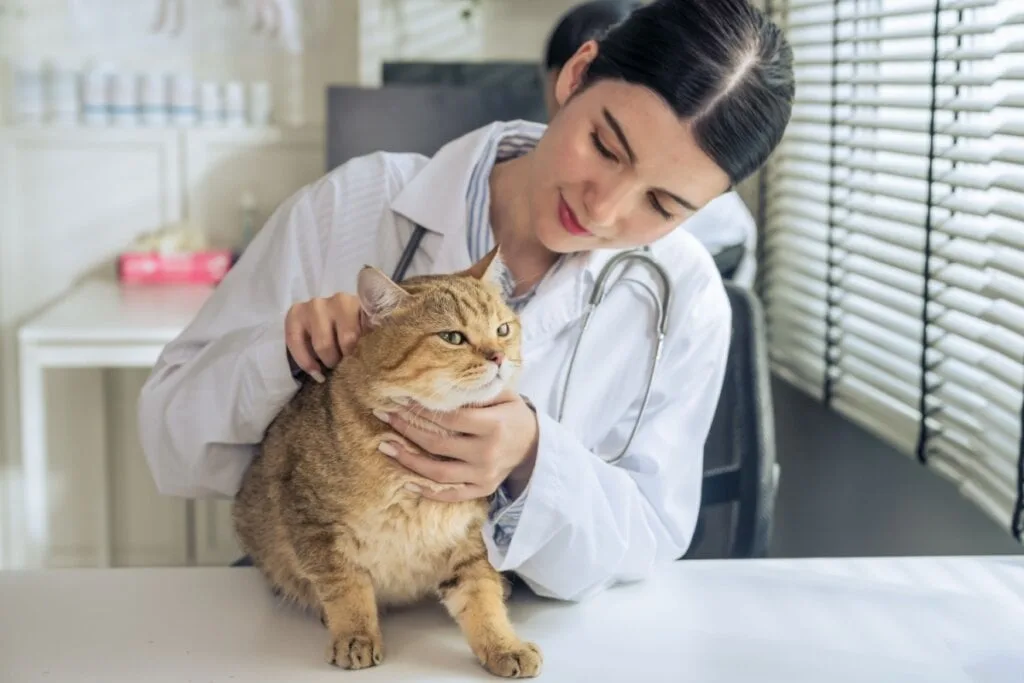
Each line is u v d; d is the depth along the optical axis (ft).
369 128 8.95
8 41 9.92
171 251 9.82
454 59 10.45
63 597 3.81
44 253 10.11
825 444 7.83
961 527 5.92
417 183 4.33
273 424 3.92
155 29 10.10
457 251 4.16
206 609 3.74
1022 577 4.10
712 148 3.40
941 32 5.71
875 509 7.04
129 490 10.34
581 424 4.19
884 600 3.89
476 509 3.56
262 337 3.81
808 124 8.07
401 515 3.47
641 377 4.24
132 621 3.63
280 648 3.46
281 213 4.47
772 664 3.40
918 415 6.42
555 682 3.24
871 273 6.82
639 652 3.46
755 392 5.58
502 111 8.96
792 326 8.45
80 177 10.00
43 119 9.94
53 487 10.19
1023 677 3.34
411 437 3.38
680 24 3.37
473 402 3.53
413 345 3.43
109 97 9.95
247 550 4.11
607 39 3.60
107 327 8.14
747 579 4.08
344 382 3.52
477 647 3.37
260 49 10.28
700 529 5.73
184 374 4.02
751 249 7.03
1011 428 5.20
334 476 3.44
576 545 3.60
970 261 5.44
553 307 4.09
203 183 10.14
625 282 4.20
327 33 10.34
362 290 3.50
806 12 8.34
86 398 10.07
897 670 3.37
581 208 3.59
